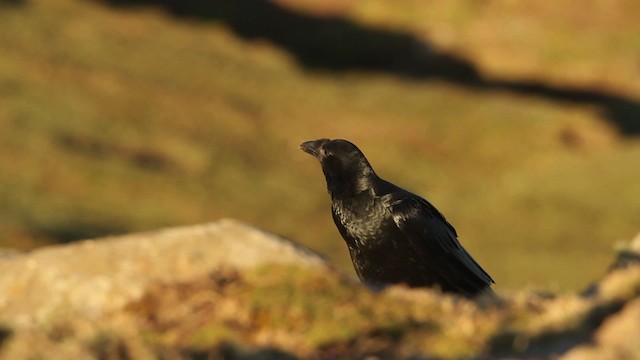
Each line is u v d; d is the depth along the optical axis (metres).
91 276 9.44
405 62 74.38
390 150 55.94
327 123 58.72
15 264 9.78
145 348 7.95
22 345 7.95
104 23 64.62
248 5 77.44
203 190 45.47
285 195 47.38
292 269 9.31
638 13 79.25
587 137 59.34
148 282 9.37
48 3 64.75
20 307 9.34
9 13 60.53
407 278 10.69
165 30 67.25
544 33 76.75
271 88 62.28
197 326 8.83
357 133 58.12
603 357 7.50
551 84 72.12
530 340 8.08
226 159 49.88
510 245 44.19
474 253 42.91
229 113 56.44
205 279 9.37
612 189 50.06
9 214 38.06
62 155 44.66
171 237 9.87
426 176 53.50
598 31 77.19
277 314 8.84
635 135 60.44
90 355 7.84
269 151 53.31
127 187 43.69
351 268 38.78
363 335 8.47
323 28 76.81
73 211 40.22
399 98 63.22
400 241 10.54
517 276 40.16
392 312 8.76
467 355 8.03
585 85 72.00
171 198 43.91
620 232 46.06
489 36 76.44
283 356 8.23
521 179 52.19
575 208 48.38
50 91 51.59
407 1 80.19
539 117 60.88
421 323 8.59
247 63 65.94
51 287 9.41
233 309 8.92
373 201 10.62
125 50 60.91
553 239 45.09
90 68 56.38
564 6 80.06
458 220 47.19
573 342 8.00
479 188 52.31
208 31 70.56
